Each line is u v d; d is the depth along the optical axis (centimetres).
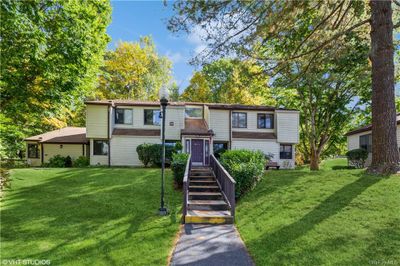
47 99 1474
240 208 944
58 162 2367
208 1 1016
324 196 925
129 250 617
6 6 1156
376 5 1091
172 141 2359
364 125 2742
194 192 1180
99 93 3494
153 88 3900
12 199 1091
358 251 563
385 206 782
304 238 643
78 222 832
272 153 2425
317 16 1213
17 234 729
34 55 1271
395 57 1723
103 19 1705
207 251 610
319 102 2312
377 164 1091
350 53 1234
